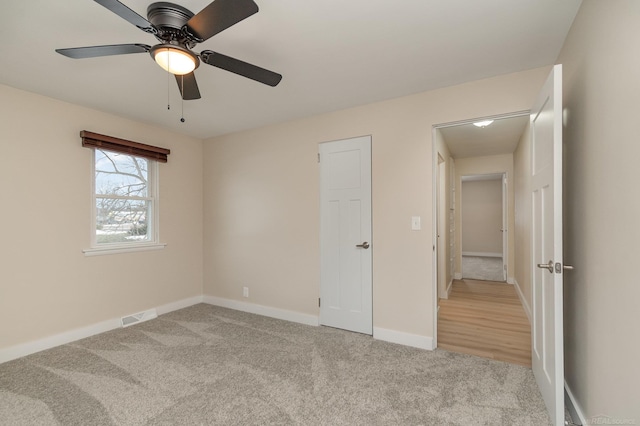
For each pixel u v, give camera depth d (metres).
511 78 2.36
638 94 1.08
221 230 3.99
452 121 2.57
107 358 2.49
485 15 1.67
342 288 3.12
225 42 1.90
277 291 3.53
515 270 4.84
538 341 2.02
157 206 3.62
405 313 2.76
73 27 1.72
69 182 2.87
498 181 8.29
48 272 2.72
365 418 1.74
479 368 2.31
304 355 2.53
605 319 1.36
